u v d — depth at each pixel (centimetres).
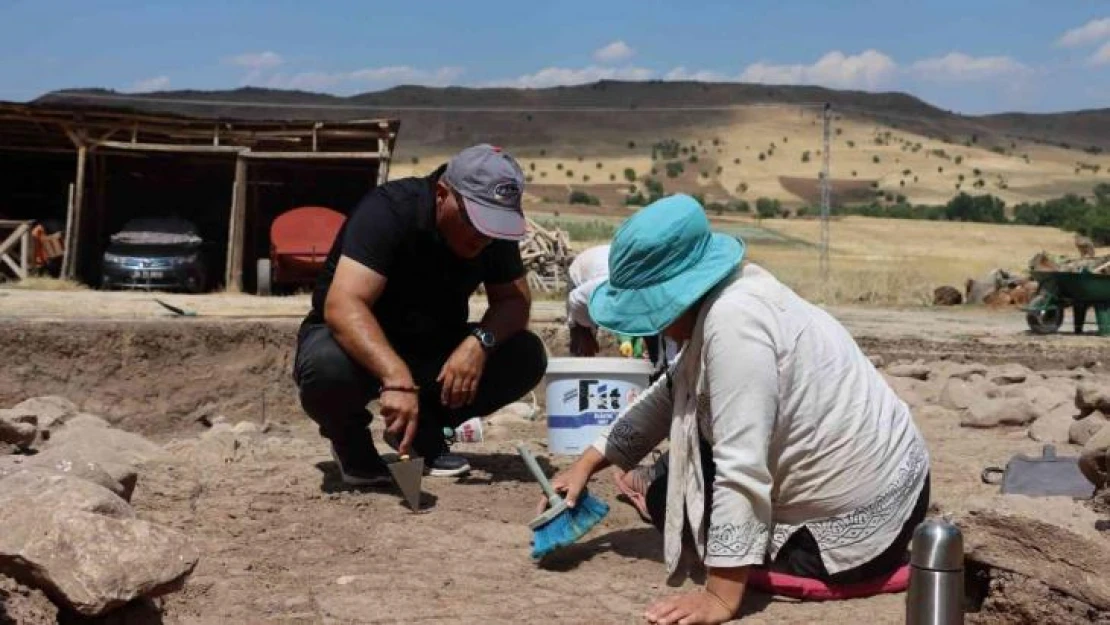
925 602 313
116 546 355
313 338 562
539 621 393
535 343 609
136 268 2180
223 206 2702
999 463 665
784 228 7144
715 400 387
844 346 411
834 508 411
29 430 633
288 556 466
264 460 673
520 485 602
